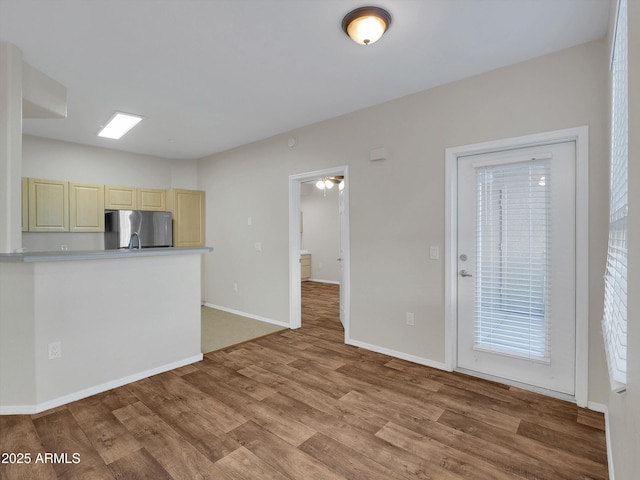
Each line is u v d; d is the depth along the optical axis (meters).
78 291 2.55
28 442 2.01
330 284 8.38
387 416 2.30
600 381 2.35
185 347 3.21
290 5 1.99
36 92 2.73
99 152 5.12
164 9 2.02
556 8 2.03
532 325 2.65
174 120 3.95
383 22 2.07
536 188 2.62
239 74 2.84
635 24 1.00
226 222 5.38
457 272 3.02
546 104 2.53
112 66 2.70
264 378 2.91
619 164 1.51
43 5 1.97
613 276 1.61
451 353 3.02
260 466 1.82
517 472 1.77
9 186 2.36
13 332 2.32
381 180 3.46
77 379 2.54
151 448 1.96
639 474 0.94
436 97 3.07
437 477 1.74
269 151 4.64
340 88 3.12
